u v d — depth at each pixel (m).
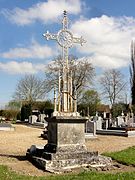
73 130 14.37
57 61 57.88
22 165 13.48
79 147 14.32
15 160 14.63
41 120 53.00
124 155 15.85
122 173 11.34
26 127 43.56
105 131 31.47
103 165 13.73
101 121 36.84
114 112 67.75
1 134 30.94
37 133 32.69
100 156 14.28
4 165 13.05
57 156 13.36
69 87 15.17
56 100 14.83
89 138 25.28
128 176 10.63
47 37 15.36
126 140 25.22
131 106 60.44
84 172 11.47
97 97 77.69
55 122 14.16
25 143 22.50
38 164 13.40
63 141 14.06
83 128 14.66
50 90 59.56
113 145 21.17
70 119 14.16
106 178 10.27
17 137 27.55
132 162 14.41
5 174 11.27
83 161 13.48
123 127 35.59
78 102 70.94
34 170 12.68
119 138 26.97
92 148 19.39
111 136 28.92
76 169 12.88
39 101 78.94
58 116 14.02
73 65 59.12
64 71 15.31
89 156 13.89
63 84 15.11
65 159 13.34
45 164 12.77
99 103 78.00
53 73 59.06
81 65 61.06
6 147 19.97
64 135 14.12
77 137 14.42
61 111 14.78
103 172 12.10
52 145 14.19
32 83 79.75
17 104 81.44
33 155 14.75
